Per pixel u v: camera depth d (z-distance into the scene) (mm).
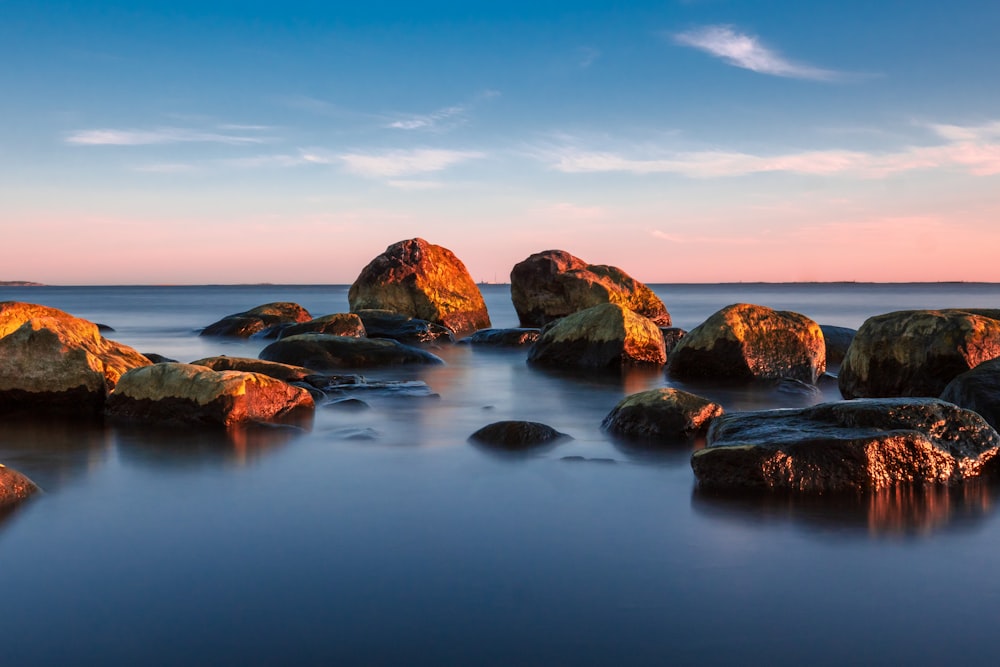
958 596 5059
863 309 60750
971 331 11969
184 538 6105
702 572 5441
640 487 7609
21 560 5617
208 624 4645
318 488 7574
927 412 7992
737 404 13898
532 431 9609
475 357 22266
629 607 4887
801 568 5520
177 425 10742
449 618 4730
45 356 11680
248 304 72500
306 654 4320
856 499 7160
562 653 4336
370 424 11039
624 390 15297
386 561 5625
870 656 4309
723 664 4227
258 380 11188
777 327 16906
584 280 34094
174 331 32812
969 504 6996
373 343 19531
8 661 4227
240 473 8164
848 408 8117
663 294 152500
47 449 9273
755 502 7090
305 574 5375
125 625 4629
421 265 33406
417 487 7613
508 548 5891
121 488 7570
